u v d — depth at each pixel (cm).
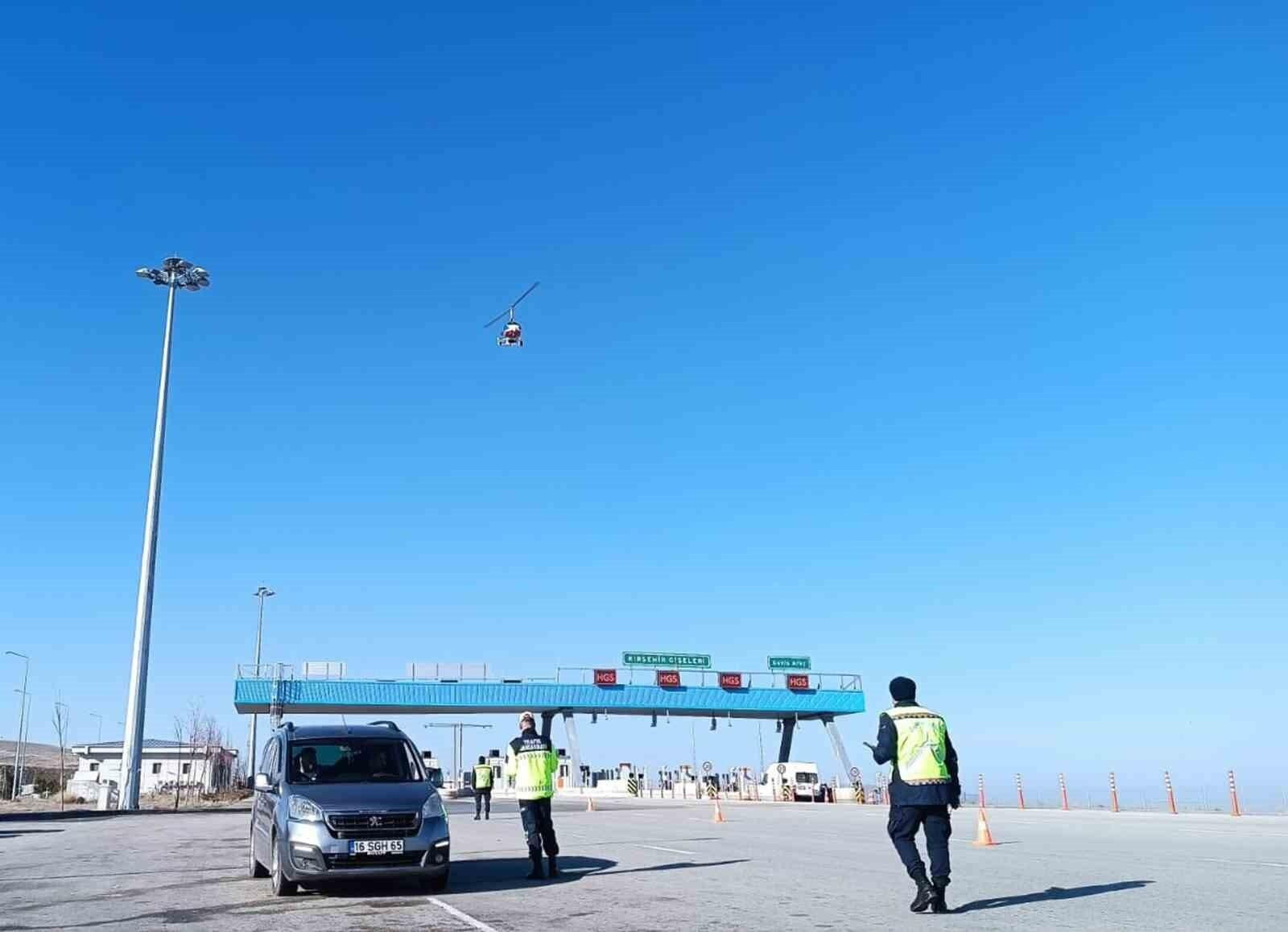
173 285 4622
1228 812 3136
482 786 3362
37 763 12331
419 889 1225
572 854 1711
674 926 902
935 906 943
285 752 1293
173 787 8025
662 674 6250
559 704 6072
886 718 977
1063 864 1384
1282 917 880
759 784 6438
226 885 1316
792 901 1048
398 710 6078
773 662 6769
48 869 1591
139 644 4269
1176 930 818
